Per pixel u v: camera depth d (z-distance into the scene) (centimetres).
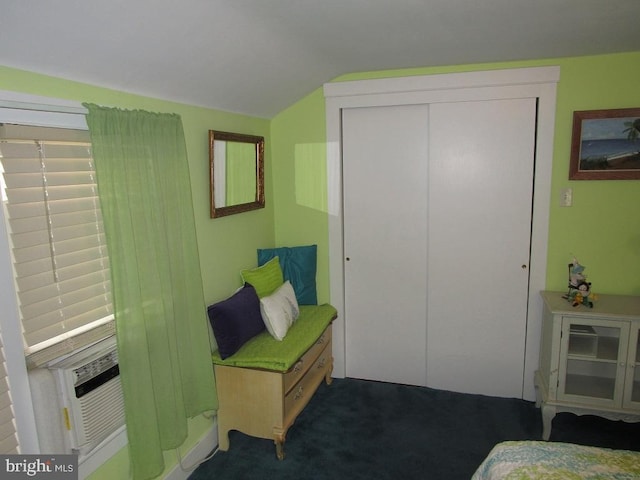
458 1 167
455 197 290
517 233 284
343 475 226
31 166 148
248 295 256
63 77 154
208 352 223
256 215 300
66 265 162
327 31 198
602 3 171
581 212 271
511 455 151
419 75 283
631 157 257
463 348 304
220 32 173
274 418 234
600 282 275
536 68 265
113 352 175
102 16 132
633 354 233
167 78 189
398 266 311
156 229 186
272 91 267
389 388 315
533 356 291
